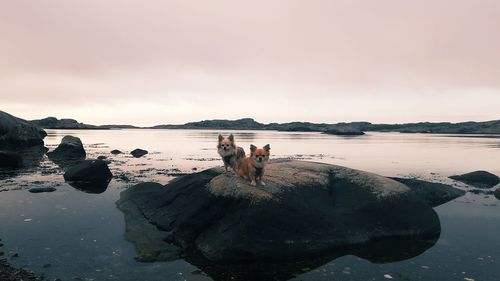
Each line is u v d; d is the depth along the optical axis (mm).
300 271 8500
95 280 7816
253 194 10258
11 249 9375
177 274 8242
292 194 10820
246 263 9008
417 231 10906
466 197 15852
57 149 32438
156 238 10516
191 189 12188
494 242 10352
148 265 8711
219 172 13219
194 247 9969
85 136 83188
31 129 41844
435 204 14680
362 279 8016
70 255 9117
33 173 21781
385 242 10414
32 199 14625
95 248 9625
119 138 76438
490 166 27719
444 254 9477
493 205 14477
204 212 10703
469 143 62531
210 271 8469
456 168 26344
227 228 9789
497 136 104875
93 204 14047
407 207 11367
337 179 12406
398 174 23047
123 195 14758
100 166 19531
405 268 8594
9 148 39219
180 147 48469
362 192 11711
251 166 10852
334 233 10078
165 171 23469
